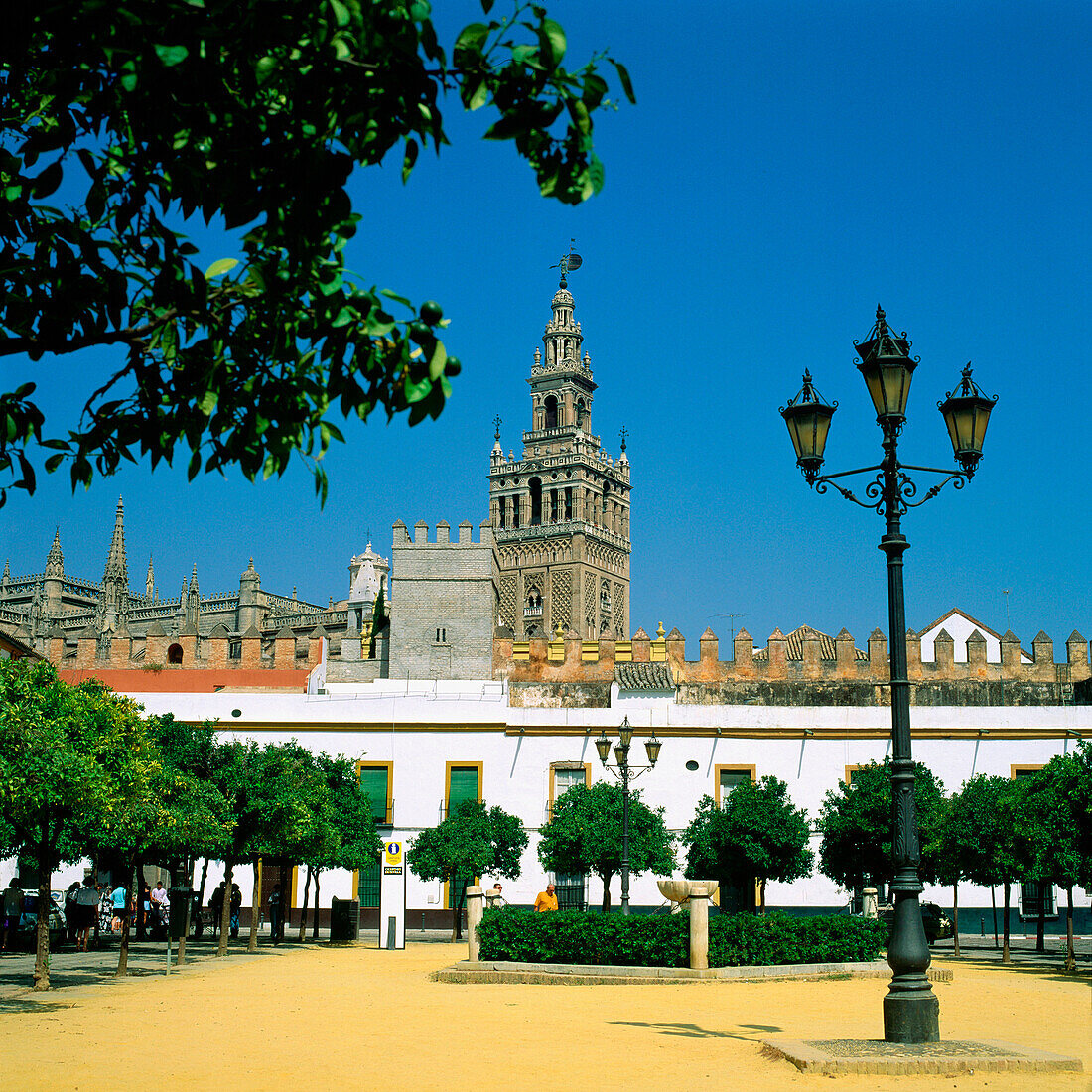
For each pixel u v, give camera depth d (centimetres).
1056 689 5850
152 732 3234
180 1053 1345
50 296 716
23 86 747
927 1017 1338
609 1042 1446
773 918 2506
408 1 599
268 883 5291
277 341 713
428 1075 1193
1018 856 3180
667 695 5719
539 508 14475
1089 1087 1120
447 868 4628
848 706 5631
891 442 1469
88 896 3397
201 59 612
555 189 657
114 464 785
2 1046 1388
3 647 5650
